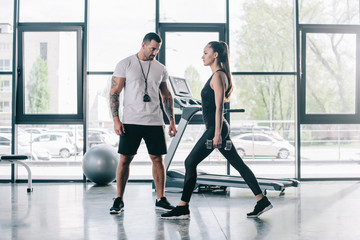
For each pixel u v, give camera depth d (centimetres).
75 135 709
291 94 616
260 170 877
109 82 600
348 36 595
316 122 590
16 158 466
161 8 594
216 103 299
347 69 594
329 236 262
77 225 295
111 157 527
